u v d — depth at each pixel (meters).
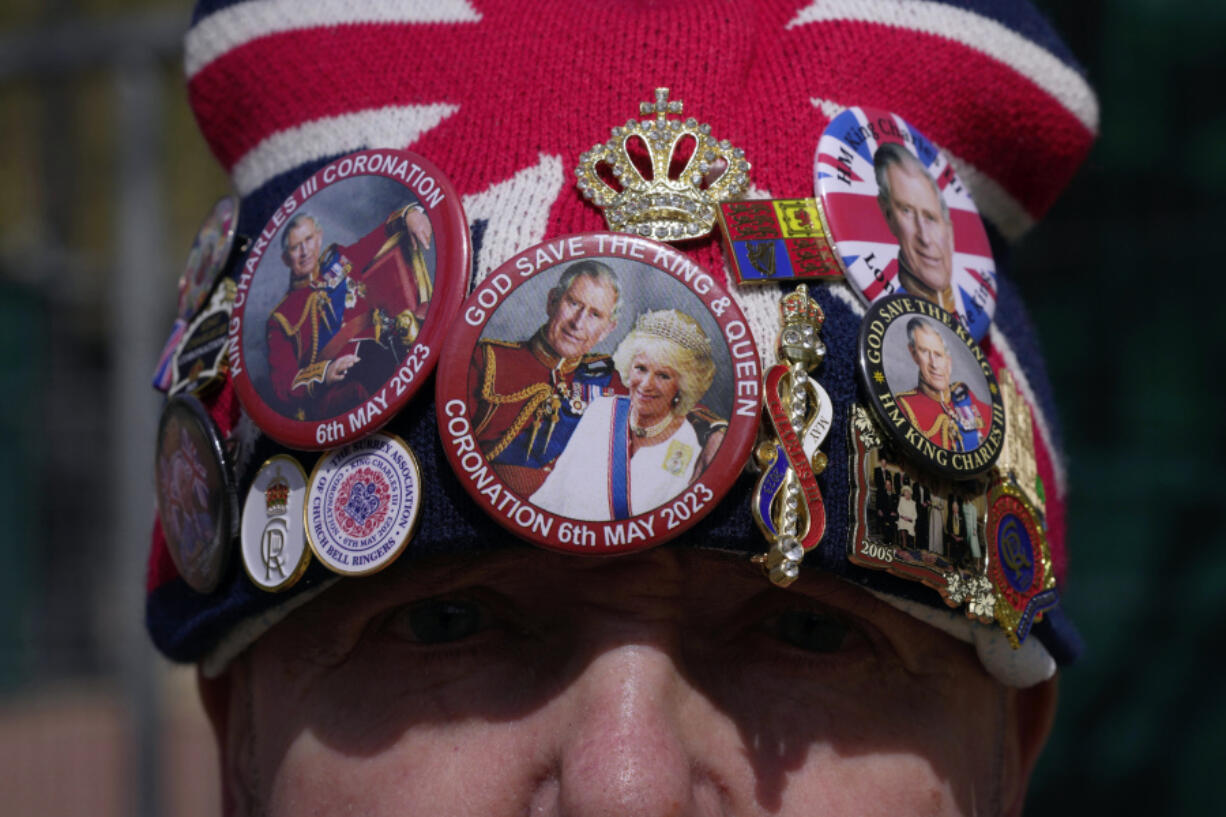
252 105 1.03
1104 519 2.88
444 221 0.87
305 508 0.87
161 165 3.83
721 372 0.82
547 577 0.87
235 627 0.96
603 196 0.88
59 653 4.86
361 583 0.90
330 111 0.98
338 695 0.93
